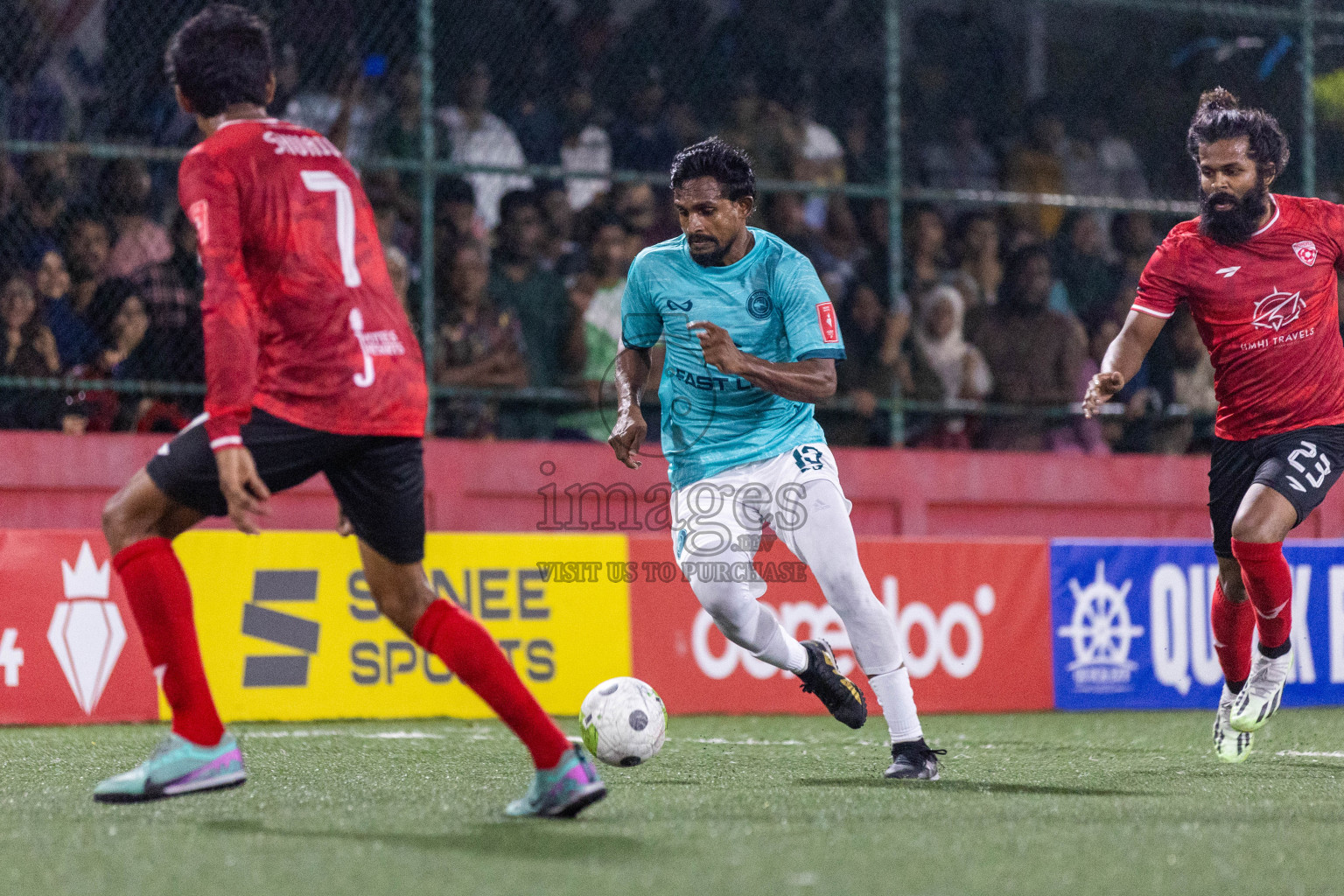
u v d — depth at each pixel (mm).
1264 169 16750
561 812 11656
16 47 29391
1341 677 29219
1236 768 17266
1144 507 34625
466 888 8922
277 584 24969
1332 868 9883
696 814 12227
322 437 11438
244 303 11297
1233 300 17047
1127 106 39406
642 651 26688
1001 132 39531
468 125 33156
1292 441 16969
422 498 11891
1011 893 8922
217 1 30719
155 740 20844
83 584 24375
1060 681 28484
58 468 28156
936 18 39250
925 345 35156
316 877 9305
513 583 26031
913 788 14469
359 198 12078
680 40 35969
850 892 8891
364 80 31750
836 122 38000
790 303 15195
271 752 18812
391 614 12000
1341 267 17281
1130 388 35781
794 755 18656
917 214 35938
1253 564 16484
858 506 32656
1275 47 37781
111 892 8945
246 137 11633
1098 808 12953
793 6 37500
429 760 17797
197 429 11727
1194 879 9438
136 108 30234
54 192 29062
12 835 10945
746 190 15031
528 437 32219
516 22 33906
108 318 29281
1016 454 33719
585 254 33250
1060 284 36969
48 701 23938
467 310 31812
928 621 27688
